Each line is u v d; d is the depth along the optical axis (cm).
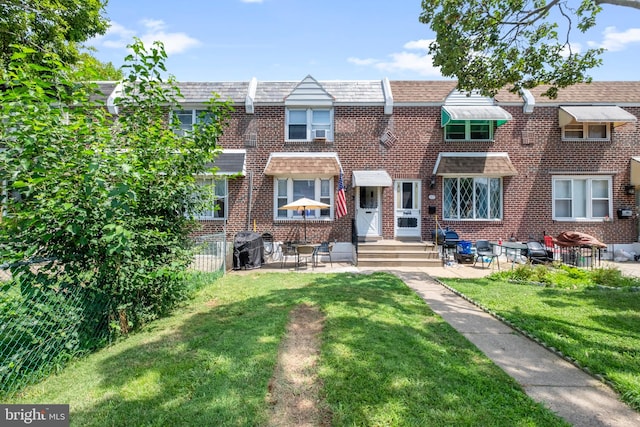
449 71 913
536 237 1373
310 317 576
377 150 1393
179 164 555
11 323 351
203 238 938
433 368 382
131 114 534
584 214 1386
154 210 549
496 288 805
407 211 1391
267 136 1395
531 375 389
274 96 1412
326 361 395
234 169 1314
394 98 1398
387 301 670
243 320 546
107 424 283
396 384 346
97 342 441
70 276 419
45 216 377
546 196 1380
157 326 527
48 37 1167
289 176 1373
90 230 400
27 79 404
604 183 1391
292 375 370
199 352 416
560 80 953
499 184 1391
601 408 325
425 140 1394
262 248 1232
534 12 862
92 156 379
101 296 455
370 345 441
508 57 945
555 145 1387
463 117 1284
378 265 1188
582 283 843
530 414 304
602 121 1282
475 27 874
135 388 336
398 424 284
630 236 1362
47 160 370
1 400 320
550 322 552
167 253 555
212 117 586
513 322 555
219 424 283
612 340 481
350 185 1391
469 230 1379
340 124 1398
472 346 458
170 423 283
